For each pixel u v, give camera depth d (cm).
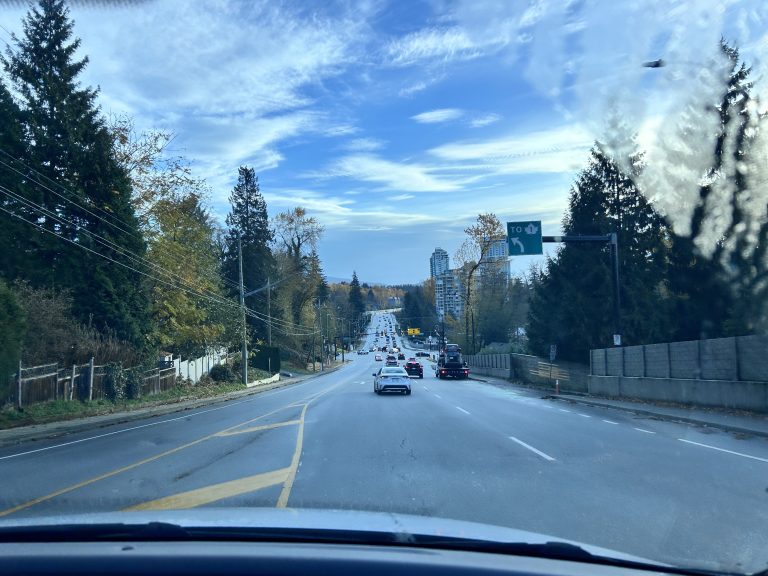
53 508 815
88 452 1442
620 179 3941
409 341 18488
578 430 1636
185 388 4166
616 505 798
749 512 764
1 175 3228
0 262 3183
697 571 395
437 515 741
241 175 8500
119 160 4041
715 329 3281
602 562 382
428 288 14200
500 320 8038
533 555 373
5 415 2230
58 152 3394
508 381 4891
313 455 1227
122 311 3503
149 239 4244
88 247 3403
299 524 408
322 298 12962
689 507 790
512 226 2692
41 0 3472
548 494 863
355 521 425
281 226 9069
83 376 2914
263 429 1741
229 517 434
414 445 1356
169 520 417
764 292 2747
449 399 2869
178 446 1453
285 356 9594
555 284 4797
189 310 4566
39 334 2669
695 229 3064
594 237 2764
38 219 3338
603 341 4147
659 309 3716
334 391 3756
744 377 1919
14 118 3350
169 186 4359
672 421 1845
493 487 909
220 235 8588
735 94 2683
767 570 459
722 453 1242
